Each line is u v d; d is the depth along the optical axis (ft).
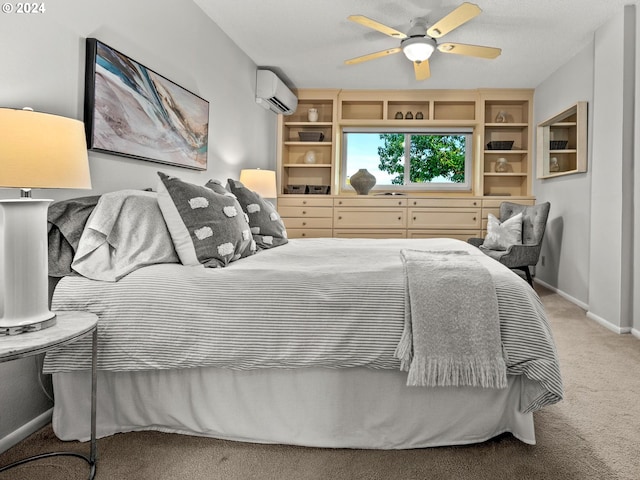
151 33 8.11
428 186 18.48
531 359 4.70
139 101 7.55
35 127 4.12
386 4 10.00
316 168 18.74
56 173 4.25
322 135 17.95
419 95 17.37
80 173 4.57
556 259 14.46
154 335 5.01
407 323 4.86
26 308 4.16
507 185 18.08
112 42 7.00
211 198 6.54
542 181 15.84
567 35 11.60
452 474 4.58
